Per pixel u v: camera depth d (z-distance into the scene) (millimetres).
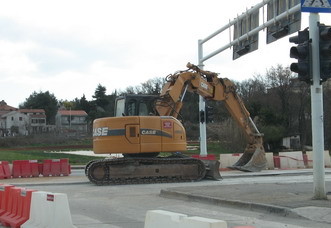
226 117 67625
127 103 20688
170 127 20094
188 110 81188
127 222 10234
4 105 160250
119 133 19453
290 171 26703
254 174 23953
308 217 10023
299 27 18281
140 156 20328
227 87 23844
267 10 20391
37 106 144625
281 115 65750
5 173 23125
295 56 11938
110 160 19234
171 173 19984
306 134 69000
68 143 78500
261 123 62094
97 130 20094
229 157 29438
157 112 20781
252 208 11430
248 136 24719
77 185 19234
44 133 89750
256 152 24734
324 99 64875
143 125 19625
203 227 5230
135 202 13617
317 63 11742
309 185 15961
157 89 116312
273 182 18125
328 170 28578
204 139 28406
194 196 13492
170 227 5855
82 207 12703
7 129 127312
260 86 77375
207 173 20922
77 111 143875
